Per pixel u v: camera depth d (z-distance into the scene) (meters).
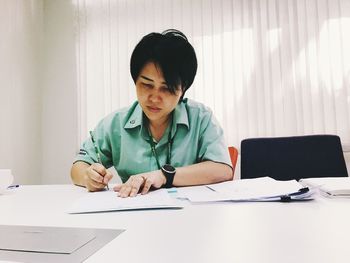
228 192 0.80
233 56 2.27
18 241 0.45
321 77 2.12
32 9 2.51
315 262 0.35
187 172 1.00
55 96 2.59
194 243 0.43
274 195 0.72
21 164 2.34
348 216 0.56
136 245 0.42
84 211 0.65
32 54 2.49
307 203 0.69
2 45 2.18
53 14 2.62
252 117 2.22
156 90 1.14
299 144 1.36
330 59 2.11
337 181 0.89
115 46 2.44
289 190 0.75
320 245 0.40
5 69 2.20
